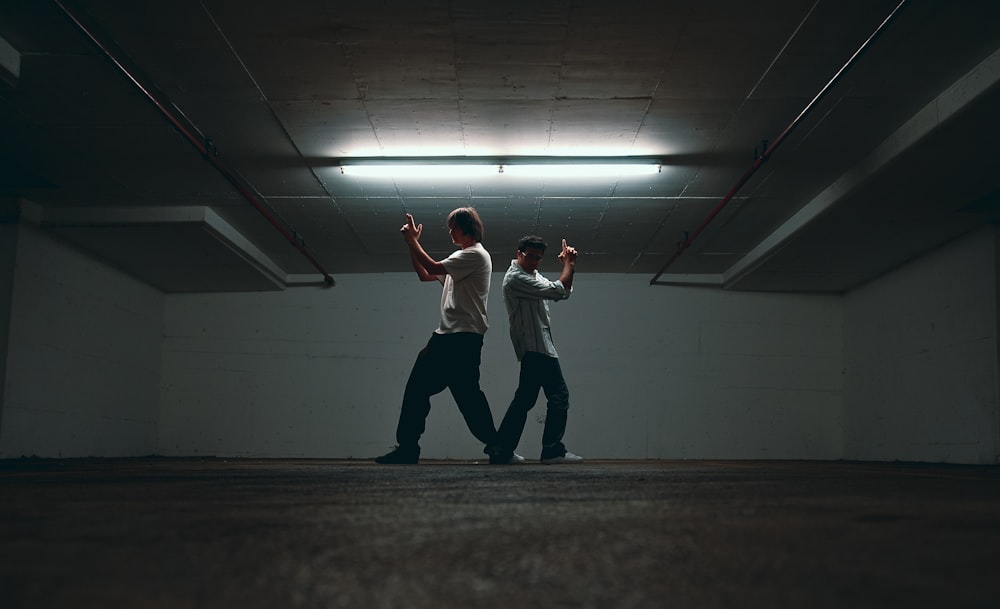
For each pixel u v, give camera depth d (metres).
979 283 7.65
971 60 4.87
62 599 0.65
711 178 6.87
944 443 8.14
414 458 4.45
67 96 5.39
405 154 6.43
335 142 6.18
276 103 5.50
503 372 10.00
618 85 5.21
